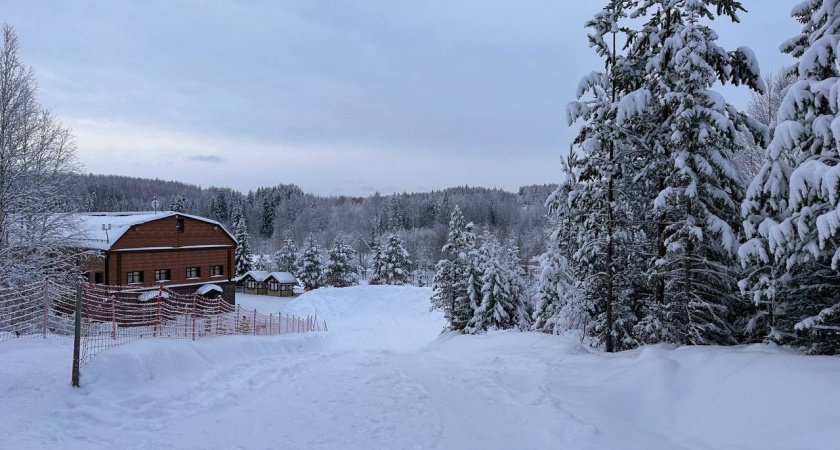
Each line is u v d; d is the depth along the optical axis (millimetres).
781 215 10078
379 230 131125
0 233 22359
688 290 12352
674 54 12742
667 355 10578
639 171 14281
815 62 9055
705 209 11891
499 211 144000
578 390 9977
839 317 9188
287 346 17656
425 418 8414
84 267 36406
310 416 8383
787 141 9109
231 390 9922
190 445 6816
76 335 8461
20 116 23172
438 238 96375
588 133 14180
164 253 40406
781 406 7203
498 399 9977
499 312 27359
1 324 14859
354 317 47469
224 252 45656
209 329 18188
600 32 13773
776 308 10500
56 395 7984
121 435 7070
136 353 9742
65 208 25891
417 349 28797
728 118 12672
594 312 17109
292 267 82812
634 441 7293
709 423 7770
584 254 15148
